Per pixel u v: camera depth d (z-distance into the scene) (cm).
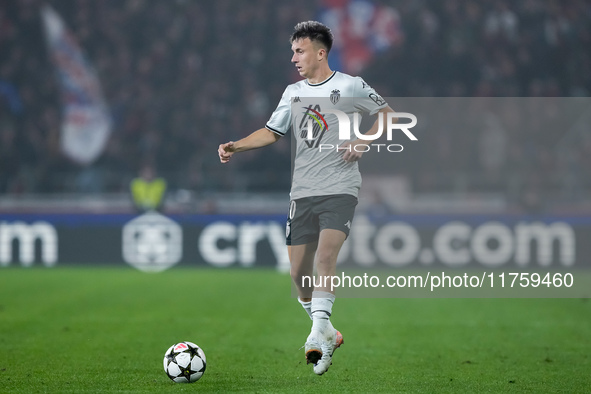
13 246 6050
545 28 8481
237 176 6938
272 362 2317
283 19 8450
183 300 4056
